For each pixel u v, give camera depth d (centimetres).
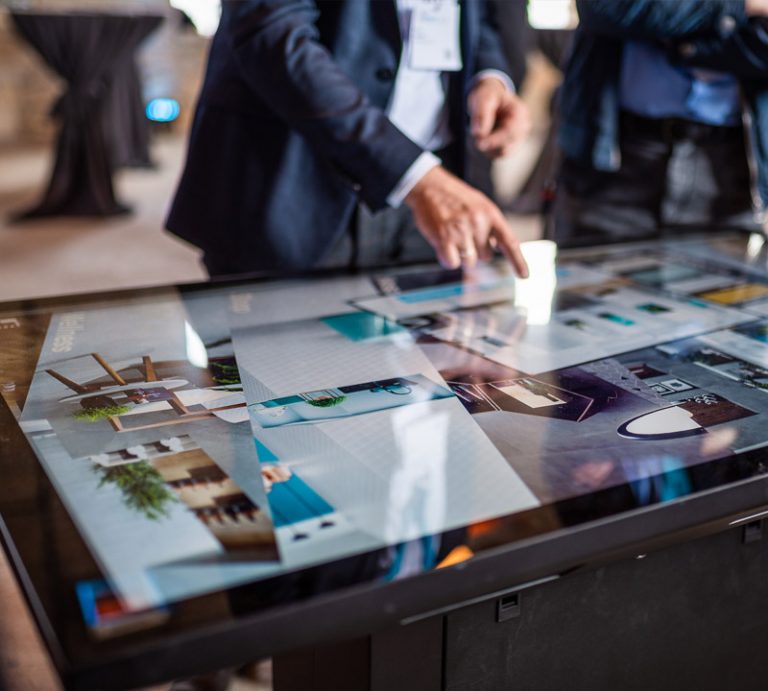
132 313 96
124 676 42
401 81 134
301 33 112
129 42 398
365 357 84
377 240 143
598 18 136
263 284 108
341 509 55
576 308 100
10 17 376
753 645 81
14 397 73
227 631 44
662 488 58
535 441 65
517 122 128
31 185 435
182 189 140
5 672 115
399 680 63
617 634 71
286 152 129
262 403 72
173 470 60
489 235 106
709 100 146
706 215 158
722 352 86
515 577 52
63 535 52
